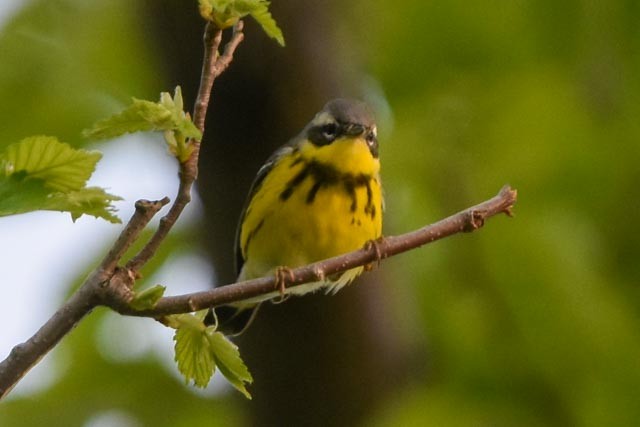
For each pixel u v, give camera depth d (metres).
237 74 11.13
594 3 14.11
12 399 14.11
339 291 11.38
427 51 14.61
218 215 11.78
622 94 14.22
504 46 14.52
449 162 14.52
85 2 15.16
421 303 13.66
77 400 14.22
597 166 14.08
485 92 14.63
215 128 11.34
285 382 11.60
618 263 13.83
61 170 6.54
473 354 13.36
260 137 11.41
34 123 14.52
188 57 11.03
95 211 6.68
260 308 11.43
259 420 11.88
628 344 12.88
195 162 6.59
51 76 14.73
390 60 14.67
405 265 13.79
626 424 12.72
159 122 6.36
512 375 13.20
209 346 7.09
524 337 13.15
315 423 11.68
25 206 6.43
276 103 11.26
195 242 14.45
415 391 12.62
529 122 14.40
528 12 14.38
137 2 11.44
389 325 11.83
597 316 12.94
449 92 14.68
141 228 6.62
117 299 6.64
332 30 12.07
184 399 14.45
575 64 14.43
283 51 11.23
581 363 12.94
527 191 14.10
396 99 14.77
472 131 14.57
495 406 13.06
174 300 7.02
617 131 14.23
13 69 14.65
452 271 13.66
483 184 14.34
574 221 13.68
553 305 13.03
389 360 11.75
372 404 11.75
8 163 6.48
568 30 14.33
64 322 6.58
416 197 14.42
